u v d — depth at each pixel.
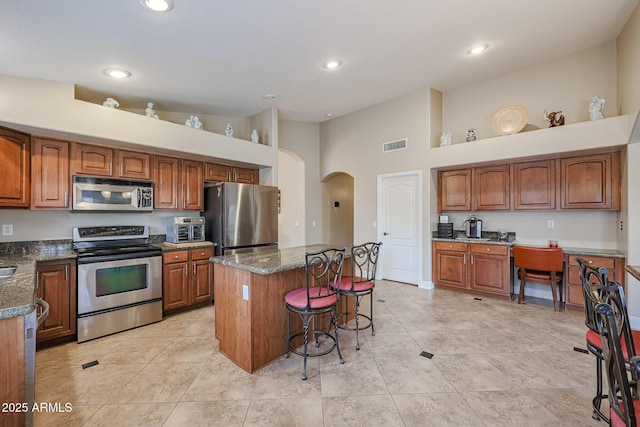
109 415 1.80
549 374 2.21
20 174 2.76
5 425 1.28
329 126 5.89
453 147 4.28
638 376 1.00
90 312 2.86
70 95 2.92
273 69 3.33
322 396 1.97
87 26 2.28
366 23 2.59
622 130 3.08
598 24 2.96
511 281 4.29
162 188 3.74
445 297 4.16
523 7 2.55
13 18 2.12
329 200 6.37
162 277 3.41
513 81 4.09
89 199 3.17
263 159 4.54
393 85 4.17
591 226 3.76
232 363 2.41
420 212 4.65
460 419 1.75
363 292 2.89
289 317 2.56
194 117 3.92
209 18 2.35
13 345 1.30
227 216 4.00
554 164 3.75
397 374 2.23
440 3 2.39
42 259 2.62
